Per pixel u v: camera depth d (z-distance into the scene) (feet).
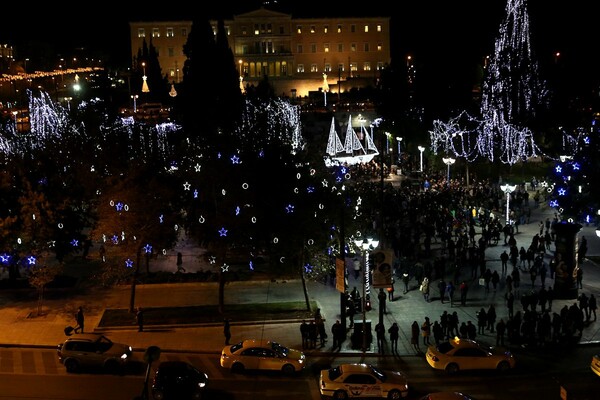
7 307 128.98
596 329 114.11
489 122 265.95
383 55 525.75
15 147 194.90
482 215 179.42
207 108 289.53
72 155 162.20
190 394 86.58
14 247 132.26
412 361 104.27
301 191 125.80
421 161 265.13
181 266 154.40
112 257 135.44
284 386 94.38
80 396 89.92
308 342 110.93
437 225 169.99
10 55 519.60
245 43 518.78
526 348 107.65
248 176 124.06
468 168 244.42
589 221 140.97
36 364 102.32
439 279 142.31
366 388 87.97
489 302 128.57
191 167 132.57
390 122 299.99
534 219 191.31
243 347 99.71
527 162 268.62
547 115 264.11
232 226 121.08
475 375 97.76
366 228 146.92
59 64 522.88
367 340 111.14
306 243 124.06
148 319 120.16
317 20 519.60
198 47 301.43
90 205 148.56
